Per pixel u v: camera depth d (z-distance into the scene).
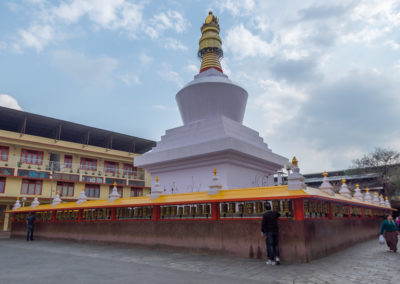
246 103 19.55
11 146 37.09
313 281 7.14
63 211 18.20
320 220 10.93
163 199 13.02
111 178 44.69
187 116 18.66
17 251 13.14
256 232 10.31
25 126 40.94
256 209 10.65
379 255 11.26
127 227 14.12
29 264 9.54
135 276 7.64
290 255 9.52
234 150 14.70
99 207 15.30
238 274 7.87
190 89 18.14
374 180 45.91
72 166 41.34
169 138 18.22
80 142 48.16
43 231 19.27
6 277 7.61
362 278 7.44
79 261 10.06
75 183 41.66
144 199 13.86
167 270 8.39
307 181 56.81
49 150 39.84
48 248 14.31
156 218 13.09
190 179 16.42
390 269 8.52
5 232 34.16
